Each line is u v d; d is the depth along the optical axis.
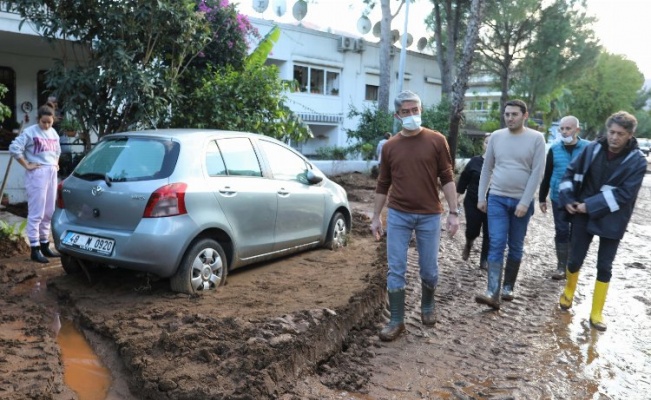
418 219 4.70
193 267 5.29
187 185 5.19
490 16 26.59
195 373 3.67
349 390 3.81
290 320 4.47
